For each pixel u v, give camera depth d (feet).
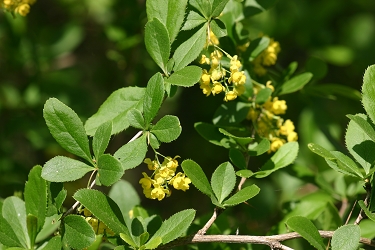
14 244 2.05
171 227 1.97
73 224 1.94
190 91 3.08
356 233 1.90
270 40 2.39
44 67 3.03
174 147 3.21
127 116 1.98
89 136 2.13
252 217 2.48
